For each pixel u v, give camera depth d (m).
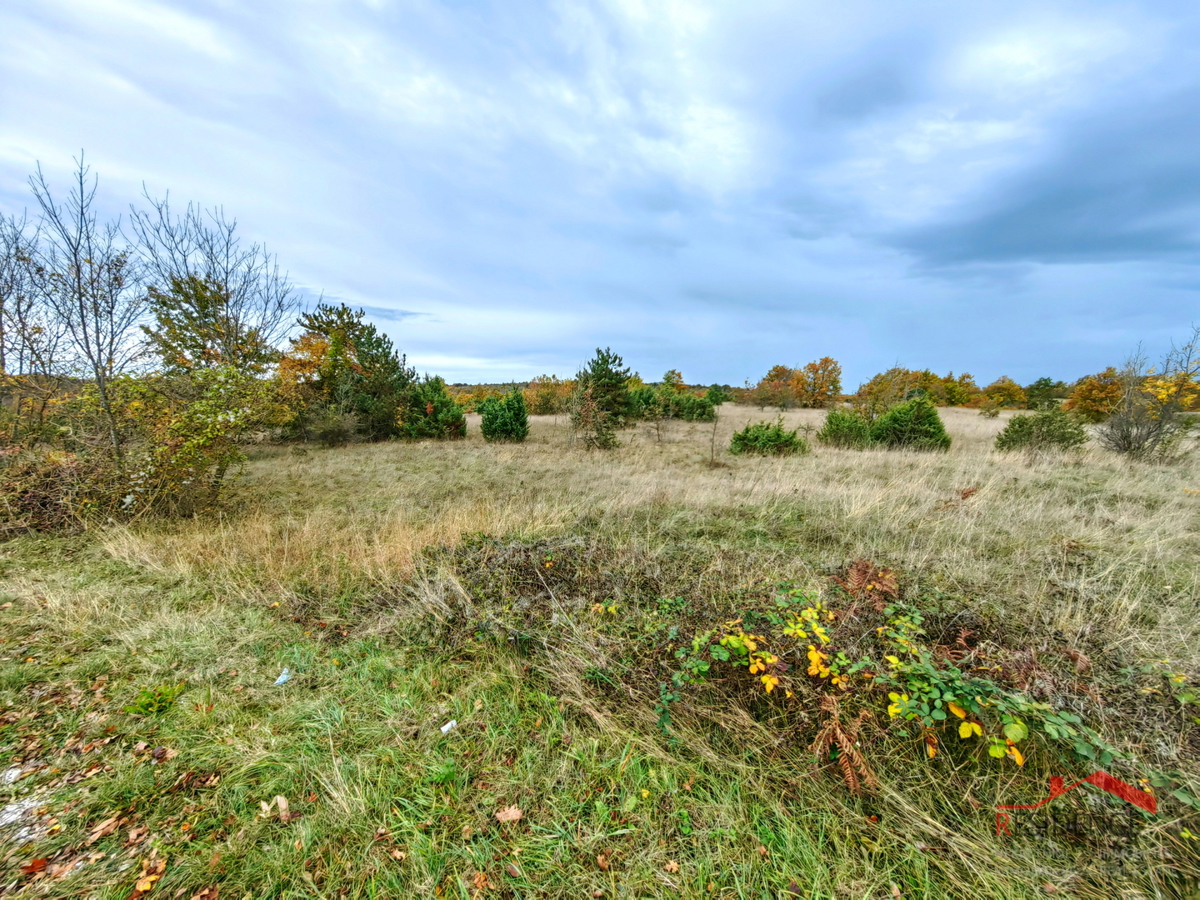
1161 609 3.15
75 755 2.25
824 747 2.17
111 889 1.65
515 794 2.08
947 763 2.08
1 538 5.19
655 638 2.89
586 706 2.54
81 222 5.97
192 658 3.08
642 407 20.70
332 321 15.99
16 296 6.72
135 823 1.91
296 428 14.34
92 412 6.51
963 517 5.43
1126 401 10.21
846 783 2.05
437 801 2.04
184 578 4.30
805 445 12.64
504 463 10.90
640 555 4.29
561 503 6.96
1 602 3.76
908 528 5.28
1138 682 2.32
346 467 10.56
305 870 1.74
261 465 10.82
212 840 1.85
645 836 1.88
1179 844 1.70
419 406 16.75
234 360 9.95
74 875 1.69
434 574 4.19
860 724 2.13
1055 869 1.71
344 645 3.32
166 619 3.53
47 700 2.64
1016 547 4.50
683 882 1.71
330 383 15.46
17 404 7.11
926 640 2.69
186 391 6.76
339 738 2.41
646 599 3.48
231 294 10.34
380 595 3.99
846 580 3.28
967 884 1.69
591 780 2.14
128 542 4.96
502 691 2.78
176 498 6.32
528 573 4.02
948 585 3.45
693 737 2.35
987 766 2.05
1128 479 7.29
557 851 1.81
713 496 6.91
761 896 1.66
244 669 3.01
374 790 2.08
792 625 2.59
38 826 1.87
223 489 7.46
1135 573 3.68
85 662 2.98
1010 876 1.70
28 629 3.37
